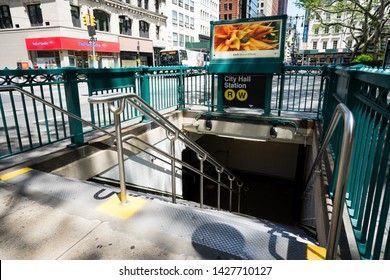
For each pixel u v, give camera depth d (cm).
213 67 562
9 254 167
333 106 346
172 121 589
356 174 209
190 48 4628
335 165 235
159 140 542
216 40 543
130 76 455
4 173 269
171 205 220
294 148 949
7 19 2400
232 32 525
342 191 137
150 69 503
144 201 223
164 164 584
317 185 304
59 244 176
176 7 4125
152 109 241
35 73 302
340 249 175
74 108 346
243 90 559
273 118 542
